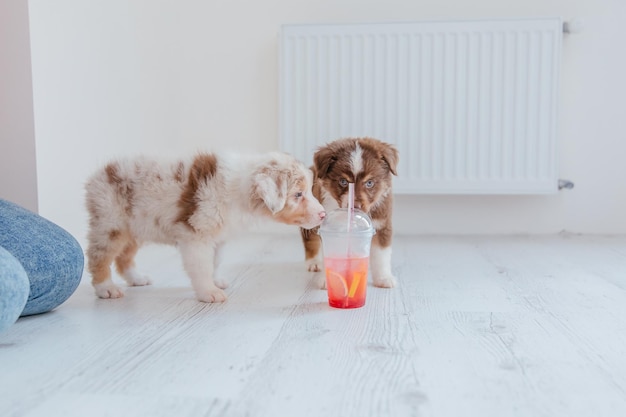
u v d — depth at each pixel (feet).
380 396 3.24
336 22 7.22
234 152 4.99
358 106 7.18
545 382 3.38
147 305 4.63
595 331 4.05
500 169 7.13
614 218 7.42
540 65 6.98
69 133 5.72
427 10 7.35
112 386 3.34
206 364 3.59
